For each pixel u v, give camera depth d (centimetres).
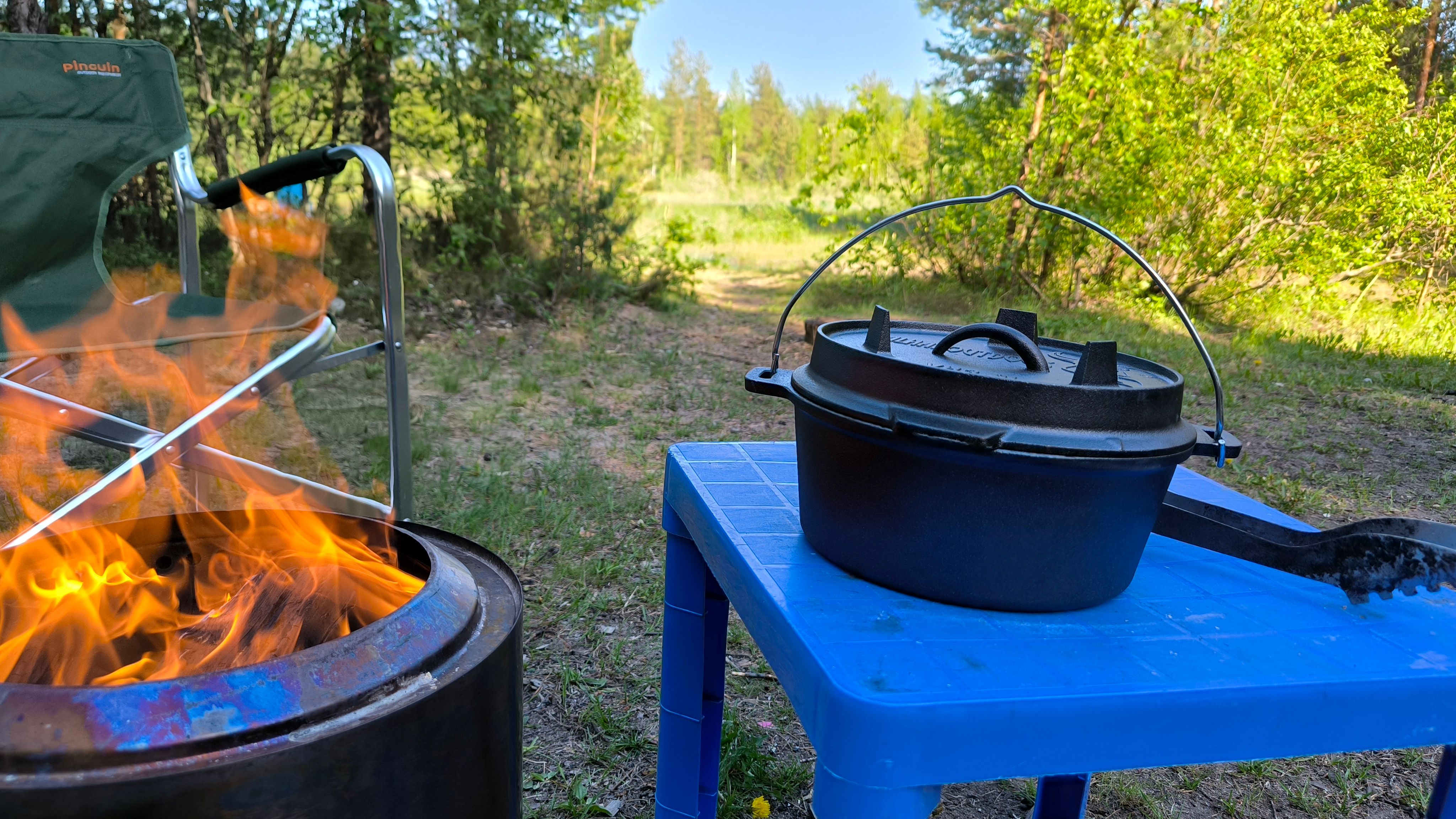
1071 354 92
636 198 634
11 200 169
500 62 529
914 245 743
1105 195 650
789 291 768
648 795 139
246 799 60
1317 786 151
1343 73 678
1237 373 477
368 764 66
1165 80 638
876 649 67
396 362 156
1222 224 667
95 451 264
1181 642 71
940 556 74
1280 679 65
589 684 166
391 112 534
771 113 5781
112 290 177
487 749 77
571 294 587
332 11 491
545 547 224
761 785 143
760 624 77
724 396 397
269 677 65
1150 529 78
